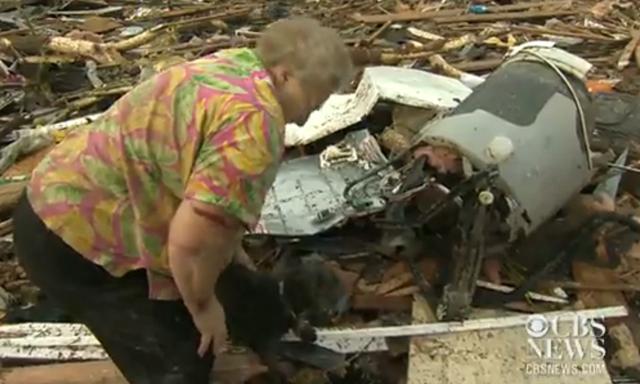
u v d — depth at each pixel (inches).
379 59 241.9
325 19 287.9
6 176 178.1
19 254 97.7
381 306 136.6
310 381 124.6
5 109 216.4
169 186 88.7
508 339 125.6
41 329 132.4
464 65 239.3
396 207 138.6
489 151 125.1
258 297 120.2
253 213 84.2
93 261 93.9
